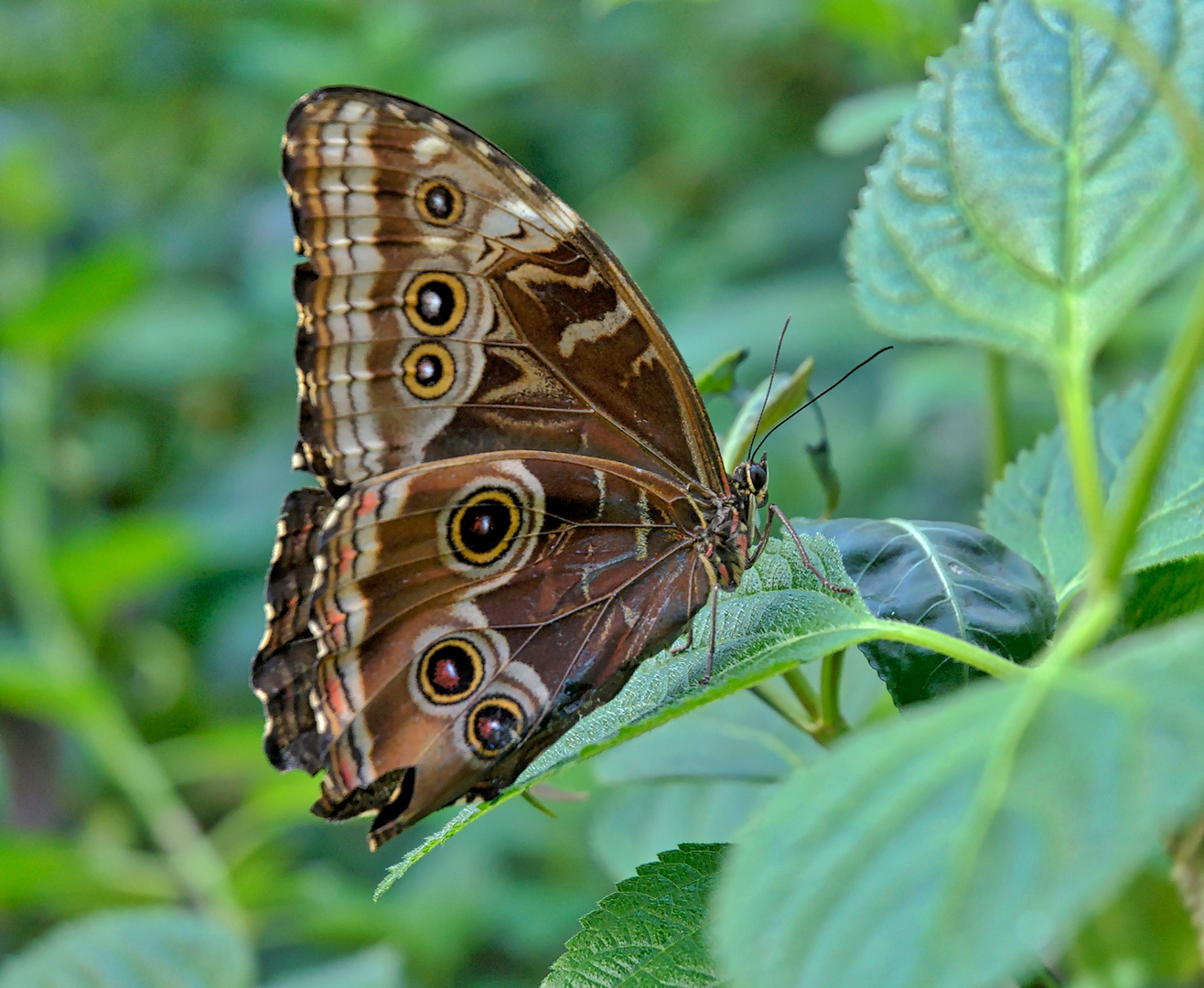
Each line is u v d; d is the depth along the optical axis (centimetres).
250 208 151
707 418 77
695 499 77
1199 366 70
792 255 139
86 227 152
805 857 65
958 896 60
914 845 63
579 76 163
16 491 104
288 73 138
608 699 77
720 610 76
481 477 77
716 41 156
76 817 122
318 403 77
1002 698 70
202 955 87
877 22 89
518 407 78
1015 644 74
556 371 78
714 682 73
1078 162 74
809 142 154
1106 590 70
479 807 73
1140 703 65
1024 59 75
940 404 108
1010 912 57
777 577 75
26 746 119
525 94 161
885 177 75
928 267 74
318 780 93
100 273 105
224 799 127
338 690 77
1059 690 68
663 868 74
